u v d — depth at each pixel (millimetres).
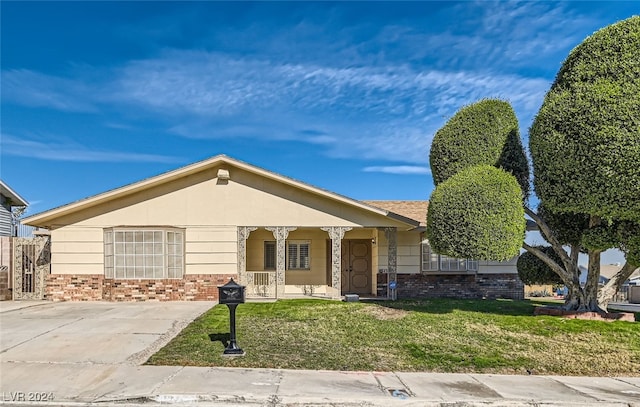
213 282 15445
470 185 11000
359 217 15891
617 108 8945
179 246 15453
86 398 5988
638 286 20922
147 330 10055
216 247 15555
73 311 12750
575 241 12289
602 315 11555
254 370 7273
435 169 12781
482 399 6180
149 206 15492
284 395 6113
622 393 6602
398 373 7375
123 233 15297
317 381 6773
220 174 15398
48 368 7242
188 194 15633
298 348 8656
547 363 8094
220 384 6523
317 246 18203
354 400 5996
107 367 7316
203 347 8562
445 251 11305
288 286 17922
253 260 17984
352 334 9789
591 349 8875
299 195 15883
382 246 17562
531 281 13523
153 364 7516
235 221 15664
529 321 11023
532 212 12539
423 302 14789
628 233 10289
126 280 15141
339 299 15508
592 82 9586
